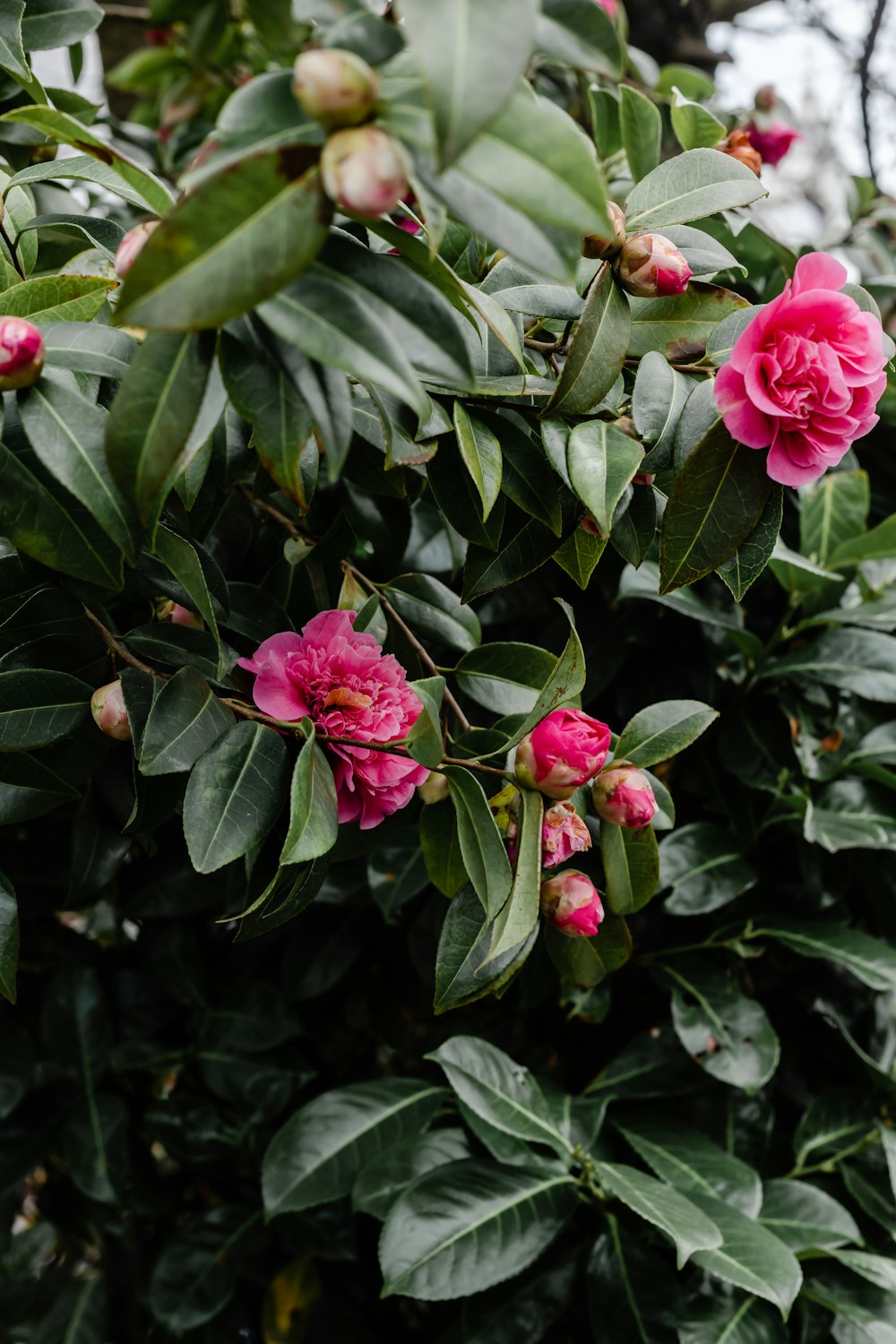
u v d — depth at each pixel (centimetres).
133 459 58
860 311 71
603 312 72
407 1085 119
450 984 79
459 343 59
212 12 153
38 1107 135
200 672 77
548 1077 122
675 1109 128
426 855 84
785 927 122
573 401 72
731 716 125
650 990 132
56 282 70
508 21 44
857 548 119
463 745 82
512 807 78
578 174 50
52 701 76
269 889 66
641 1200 99
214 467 80
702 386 73
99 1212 145
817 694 126
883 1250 121
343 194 49
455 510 81
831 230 175
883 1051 130
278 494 100
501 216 54
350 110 49
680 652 126
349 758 75
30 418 63
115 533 63
